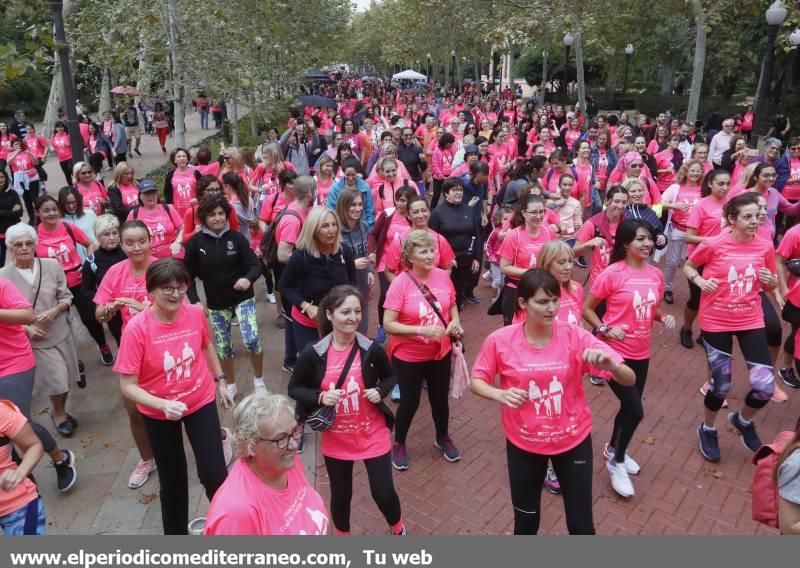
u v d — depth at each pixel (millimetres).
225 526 2451
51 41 8164
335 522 4027
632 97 41406
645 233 4551
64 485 4945
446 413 5285
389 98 34938
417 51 41000
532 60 46094
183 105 13062
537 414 3498
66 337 5730
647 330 4711
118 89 22391
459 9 27328
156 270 3742
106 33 12961
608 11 22547
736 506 4711
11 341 4594
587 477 3545
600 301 4797
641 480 5031
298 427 2617
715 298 5121
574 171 9664
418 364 4988
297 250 5293
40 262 5461
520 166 8859
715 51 32750
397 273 6059
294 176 7711
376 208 8812
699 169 8289
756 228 4879
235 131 19250
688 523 4516
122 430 5906
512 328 3586
